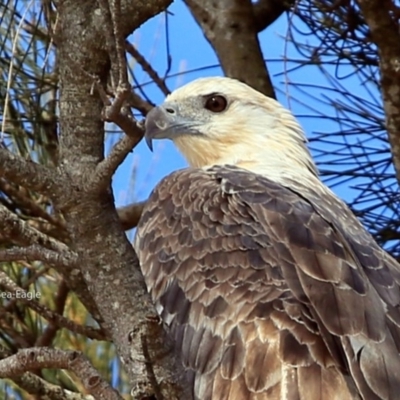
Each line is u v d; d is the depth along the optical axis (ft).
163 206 40.32
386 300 35.99
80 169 32.40
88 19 32.81
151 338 30.83
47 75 50.85
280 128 48.39
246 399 33.14
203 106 48.34
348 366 32.94
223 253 36.70
